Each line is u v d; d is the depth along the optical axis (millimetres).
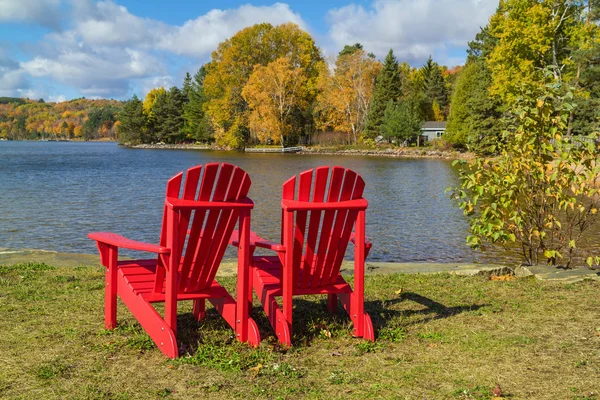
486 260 10500
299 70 70938
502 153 6945
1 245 12562
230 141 78125
